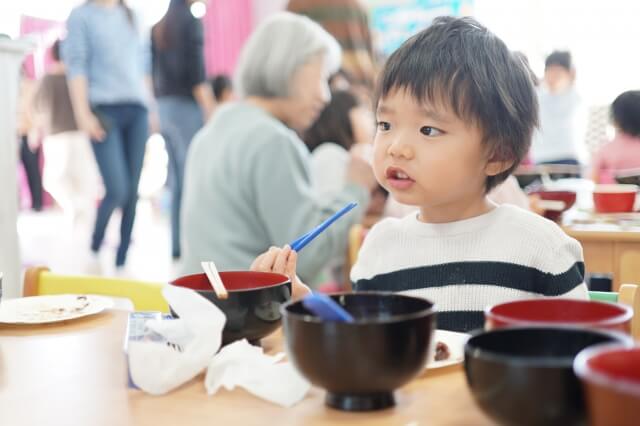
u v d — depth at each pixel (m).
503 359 0.49
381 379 0.59
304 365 0.60
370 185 2.16
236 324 0.78
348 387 0.59
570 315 0.67
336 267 2.56
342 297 0.71
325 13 3.38
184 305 0.74
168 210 8.09
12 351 0.84
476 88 0.98
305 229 2.02
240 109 2.18
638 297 0.95
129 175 4.60
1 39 1.68
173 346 0.73
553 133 4.98
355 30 3.46
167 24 4.70
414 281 1.11
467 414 0.59
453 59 0.99
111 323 0.98
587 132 4.88
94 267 4.68
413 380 0.66
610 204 2.09
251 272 0.91
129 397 0.66
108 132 4.41
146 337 0.74
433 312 0.62
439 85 0.98
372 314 0.71
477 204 1.11
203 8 4.82
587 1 6.20
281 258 0.94
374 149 1.05
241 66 2.21
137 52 4.48
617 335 0.52
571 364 0.47
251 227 2.10
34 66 7.10
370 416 0.59
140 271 4.56
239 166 2.06
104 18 4.28
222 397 0.66
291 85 2.14
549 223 1.10
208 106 4.88
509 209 1.11
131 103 4.42
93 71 4.33
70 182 6.48
